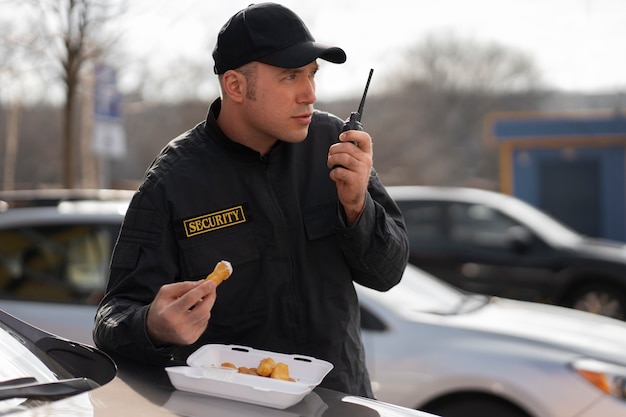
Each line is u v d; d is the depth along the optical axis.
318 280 2.45
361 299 4.49
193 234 2.36
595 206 16.48
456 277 8.87
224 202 2.39
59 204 4.88
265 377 2.03
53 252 4.65
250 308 2.40
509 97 43.06
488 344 4.26
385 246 2.38
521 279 8.74
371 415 2.01
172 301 2.07
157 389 2.01
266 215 2.40
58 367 2.15
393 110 42.09
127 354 2.16
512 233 8.84
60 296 4.54
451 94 42.47
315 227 2.45
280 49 2.27
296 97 2.31
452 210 9.02
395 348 4.32
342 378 2.43
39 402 1.82
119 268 2.35
